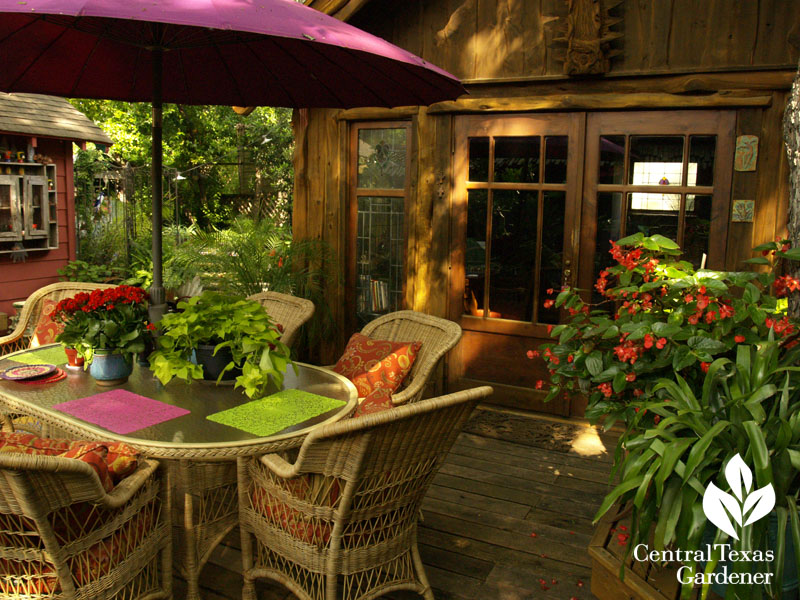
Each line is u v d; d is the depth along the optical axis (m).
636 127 3.97
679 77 3.83
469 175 4.46
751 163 3.73
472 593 2.44
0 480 1.52
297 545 2.03
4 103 6.09
